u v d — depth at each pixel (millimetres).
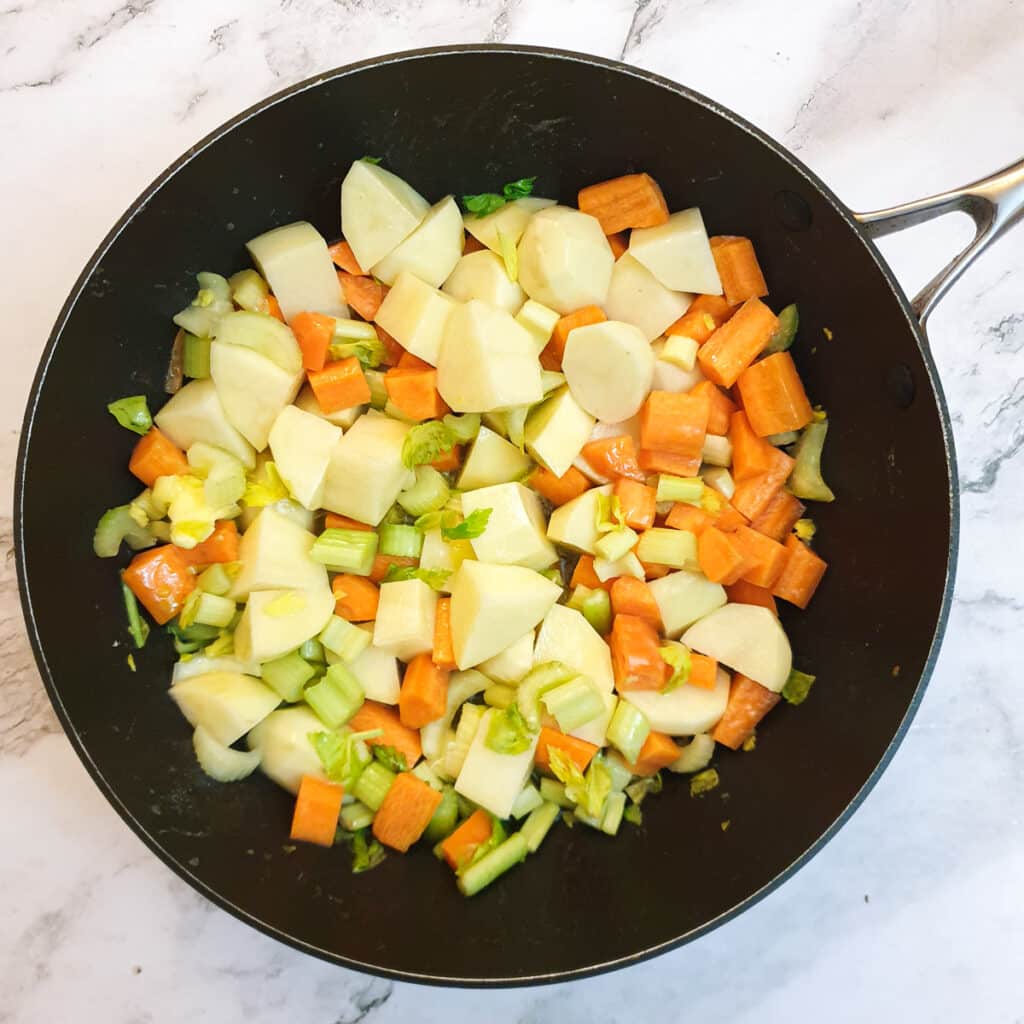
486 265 407
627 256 407
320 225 413
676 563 410
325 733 402
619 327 401
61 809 424
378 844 411
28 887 423
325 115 376
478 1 435
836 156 434
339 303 412
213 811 396
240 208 391
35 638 358
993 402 433
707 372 408
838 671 403
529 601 397
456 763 408
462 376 396
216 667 405
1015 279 432
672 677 406
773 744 411
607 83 370
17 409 422
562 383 414
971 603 432
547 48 361
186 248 389
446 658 402
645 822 416
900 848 430
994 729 431
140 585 396
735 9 435
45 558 367
